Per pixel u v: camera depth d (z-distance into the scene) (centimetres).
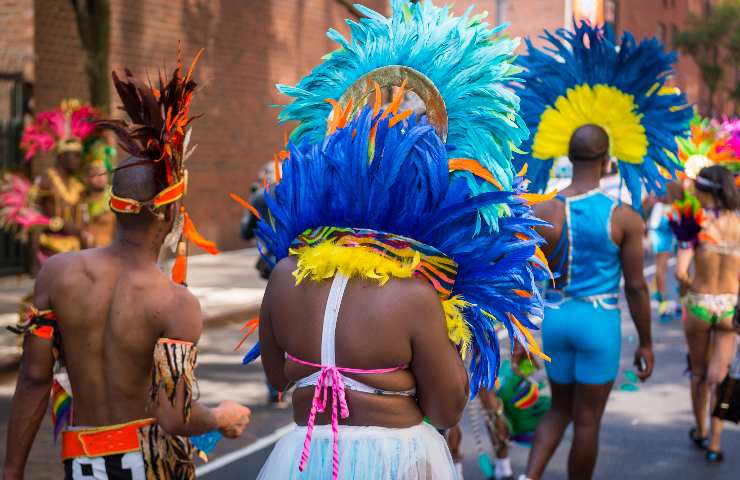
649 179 561
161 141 324
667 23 4269
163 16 1856
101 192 959
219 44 2027
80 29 1240
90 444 323
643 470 663
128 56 1770
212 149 2025
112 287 325
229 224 2095
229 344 1158
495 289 284
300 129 324
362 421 267
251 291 1548
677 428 776
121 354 321
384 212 273
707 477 649
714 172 684
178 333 321
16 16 1578
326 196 279
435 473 271
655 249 1348
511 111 297
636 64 545
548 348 539
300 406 277
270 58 2198
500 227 285
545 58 559
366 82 309
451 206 274
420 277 272
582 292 527
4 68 1580
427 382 269
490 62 299
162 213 329
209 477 645
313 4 2338
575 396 534
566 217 525
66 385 338
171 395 316
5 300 1366
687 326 709
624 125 552
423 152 275
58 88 1647
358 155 275
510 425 603
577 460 531
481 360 292
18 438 329
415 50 305
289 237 289
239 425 346
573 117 551
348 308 267
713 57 4431
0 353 1016
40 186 948
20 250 1586
